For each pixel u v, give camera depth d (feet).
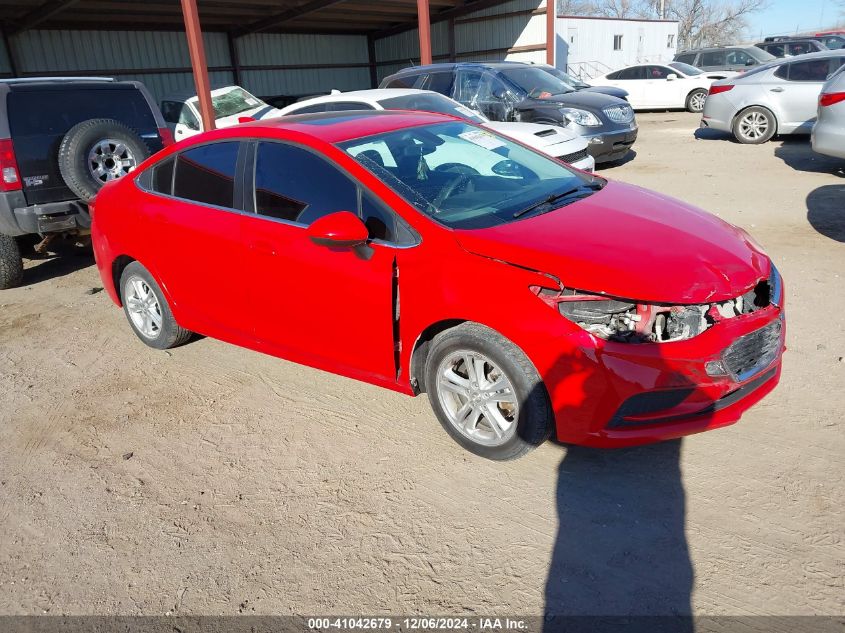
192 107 42.86
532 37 64.23
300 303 12.02
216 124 42.22
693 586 8.11
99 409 13.64
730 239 10.64
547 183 12.75
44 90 20.90
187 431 12.56
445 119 14.26
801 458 10.23
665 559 8.55
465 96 36.55
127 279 15.92
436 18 71.31
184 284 14.21
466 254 10.01
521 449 10.19
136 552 9.48
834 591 7.84
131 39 62.18
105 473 11.45
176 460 11.65
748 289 9.46
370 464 11.07
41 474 11.57
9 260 21.43
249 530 9.75
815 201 25.31
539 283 9.34
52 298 21.01
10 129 19.92
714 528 8.99
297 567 8.95
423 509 9.87
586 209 11.37
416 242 10.48
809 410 11.46
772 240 20.90
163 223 14.12
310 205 11.78
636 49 94.89
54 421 13.32
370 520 9.74
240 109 44.01
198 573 8.98
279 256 12.02
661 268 9.34
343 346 11.78
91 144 20.18
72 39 58.44
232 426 12.60
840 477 9.73
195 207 13.64
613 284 9.04
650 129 49.57
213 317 14.03
